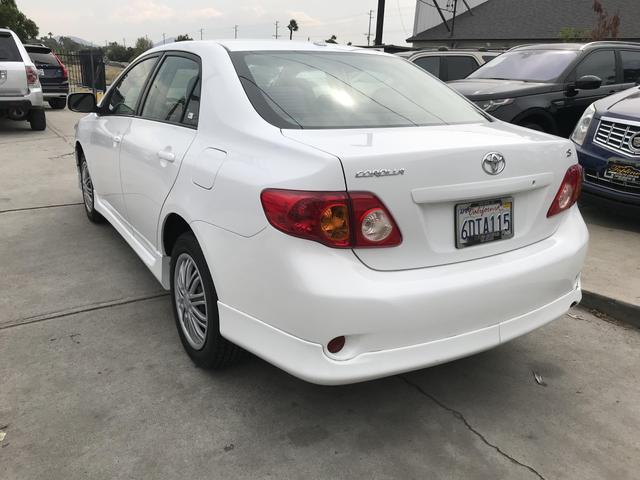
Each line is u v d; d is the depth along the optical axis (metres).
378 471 2.22
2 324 3.31
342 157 2.02
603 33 21.28
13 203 5.91
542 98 6.39
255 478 2.17
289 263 2.07
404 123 2.68
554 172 2.57
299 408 2.60
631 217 5.51
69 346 3.08
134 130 3.54
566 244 2.65
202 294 2.73
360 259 2.09
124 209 3.85
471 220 2.30
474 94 6.33
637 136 4.84
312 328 2.07
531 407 2.66
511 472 2.23
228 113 2.63
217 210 2.40
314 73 2.94
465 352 2.29
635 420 2.57
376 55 3.41
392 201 2.09
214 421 2.49
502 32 29.88
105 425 2.44
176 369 2.88
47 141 9.70
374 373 2.13
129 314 3.47
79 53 19.09
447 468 2.25
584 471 2.25
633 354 3.15
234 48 3.01
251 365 2.93
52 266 4.21
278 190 2.10
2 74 9.69
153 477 2.16
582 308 3.69
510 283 2.35
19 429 2.40
